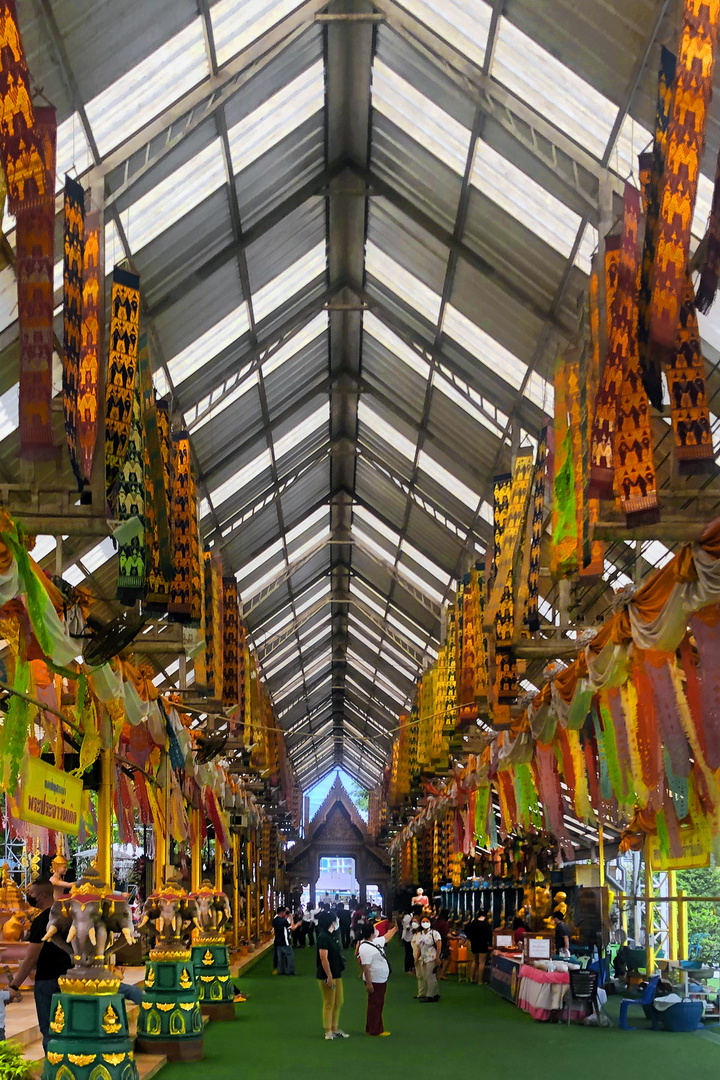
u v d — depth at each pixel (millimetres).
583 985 18250
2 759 10836
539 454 16109
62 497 10539
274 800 47875
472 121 15328
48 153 8266
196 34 13508
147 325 17656
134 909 21000
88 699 13500
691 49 7930
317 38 15359
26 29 11484
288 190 18078
